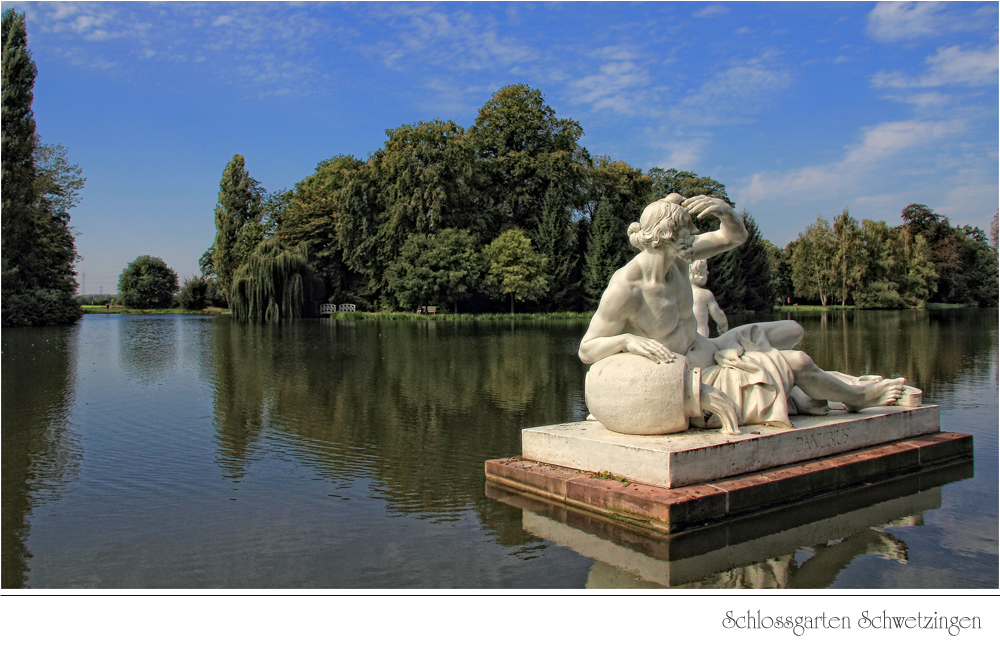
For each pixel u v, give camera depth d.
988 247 76.31
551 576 4.25
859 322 41.59
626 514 5.16
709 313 8.29
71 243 45.44
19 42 39.09
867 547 4.69
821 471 5.85
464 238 55.38
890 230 67.75
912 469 6.67
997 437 8.25
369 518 5.41
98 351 22.94
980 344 23.70
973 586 4.09
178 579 4.24
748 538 4.86
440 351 23.05
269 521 5.36
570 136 61.19
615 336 6.02
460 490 6.20
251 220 69.62
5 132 38.84
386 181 56.91
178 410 10.99
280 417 10.31
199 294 77.44
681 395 5.71
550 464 6.27
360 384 14.30
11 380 15.11
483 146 60.59
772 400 6.11
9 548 4.80
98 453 7.87
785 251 79.75
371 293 60.66
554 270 59.50
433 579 4.23
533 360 19.81
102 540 4.94
